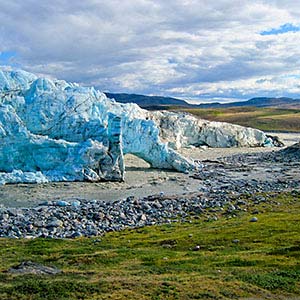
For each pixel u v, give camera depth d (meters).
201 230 45.12
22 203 66.56
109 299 23.23
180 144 152.62
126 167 105.62
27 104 92.06
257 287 25.77
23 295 23.83
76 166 85.31
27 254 36.84
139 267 31.17
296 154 131.62
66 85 108.06
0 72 94.88
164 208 62.12
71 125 92.31
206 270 29.77
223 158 128.12
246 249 36.22
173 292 24.47
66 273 29.00
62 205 64.81
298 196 66.81
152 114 145.00
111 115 91.75
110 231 50.12
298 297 24.52
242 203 62.12
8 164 85.31
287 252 33.75
